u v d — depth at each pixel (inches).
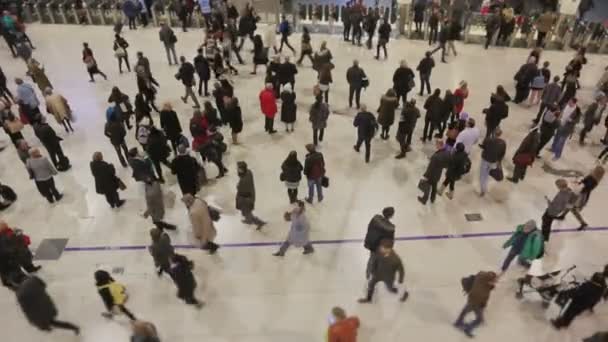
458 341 270.4
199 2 653.3
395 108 441.4
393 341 269.9
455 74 565.6
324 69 466.6
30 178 365.7
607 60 609.0
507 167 411.2
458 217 356.5
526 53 622.2
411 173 401.7
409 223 350.3
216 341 269.9
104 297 255.0
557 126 394.0
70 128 457.1
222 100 414.6
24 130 462.6
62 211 362.0
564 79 491.8
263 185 386.6
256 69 572.4
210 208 306.2
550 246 333.7
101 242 334.3
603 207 369.7
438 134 436.8
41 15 705.0
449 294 296.8
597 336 235.9
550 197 376.5
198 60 486.9
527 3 767.7
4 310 289.3
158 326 277.7
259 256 322.3
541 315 285.1
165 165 406.3
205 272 310.5
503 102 401.1
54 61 596.1
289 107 431.8
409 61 594.2
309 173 344.8
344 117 479.5
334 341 216.8
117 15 704.4
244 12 595.8
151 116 474.9
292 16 703.1
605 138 436.1
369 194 378.3
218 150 383.6
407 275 309.4
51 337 273.6
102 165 336.2
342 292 298.0
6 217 357.1
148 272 311.4
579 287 255.9
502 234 341.7
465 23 655.8
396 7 675.4
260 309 287.4
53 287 301.1
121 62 563.5
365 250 327.6
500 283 304.7
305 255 323.3
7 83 550.0
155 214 324.5
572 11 622.5
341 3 804.6
